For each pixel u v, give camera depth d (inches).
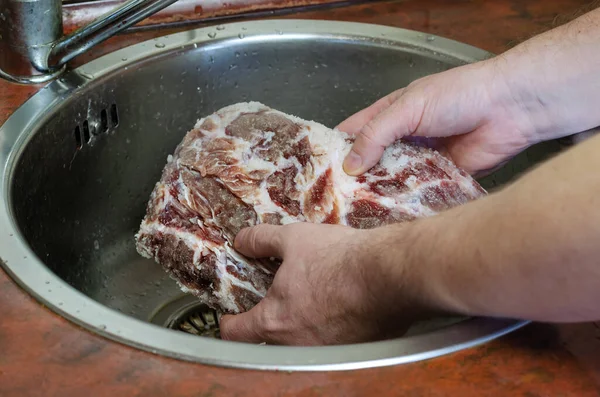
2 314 22.2
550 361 20.9
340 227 26.1
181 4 41.3
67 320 22.0
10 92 34.5
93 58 37.7
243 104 33.1
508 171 38.3
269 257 28.1
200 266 30.0
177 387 19.8
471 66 32.6
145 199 41.4
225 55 40.4
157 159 41.1
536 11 44.8
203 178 30.0
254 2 43.0
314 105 43.6
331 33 41.2
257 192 29.3
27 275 23.8
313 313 24.8
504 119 32.8
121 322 21.9
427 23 43.3
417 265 21.1
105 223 39.4
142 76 38.2
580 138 33.7
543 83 31.5
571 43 31.5
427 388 20.0
